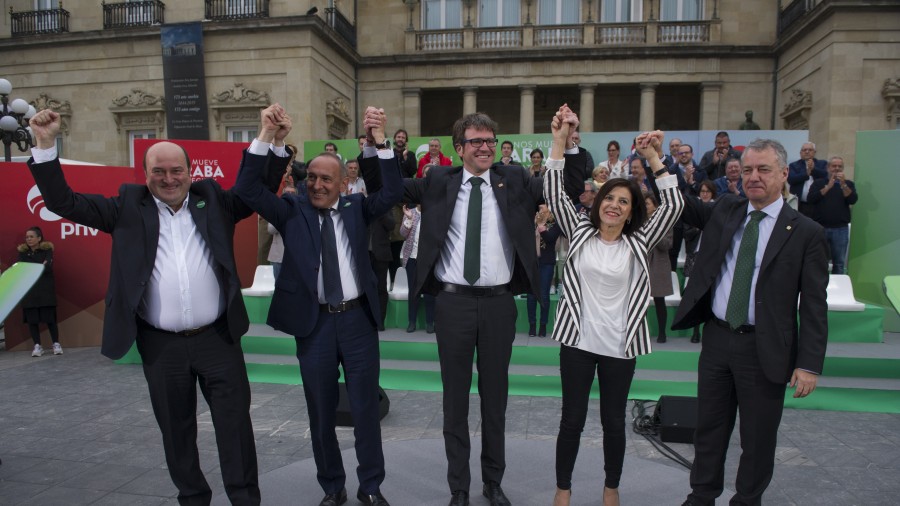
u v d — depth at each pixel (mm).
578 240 2980
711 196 6402
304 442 4305
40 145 2502
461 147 3125
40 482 3637
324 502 3145
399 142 7270
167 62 16500
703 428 2865
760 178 2646
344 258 3070
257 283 7504
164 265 2709
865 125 14414
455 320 3076
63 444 4273
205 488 2885
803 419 4793
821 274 2625
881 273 7430
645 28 18484
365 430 3082
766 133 9859
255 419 4809
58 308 7555
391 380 5707
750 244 2730
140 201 2752
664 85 18859
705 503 2854
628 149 10219
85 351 7430
